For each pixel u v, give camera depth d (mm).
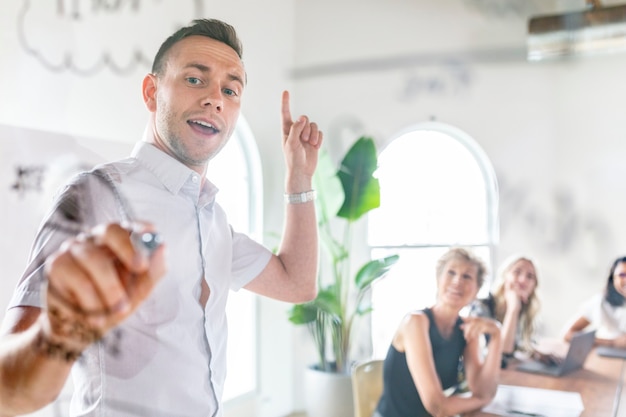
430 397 1126
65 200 463
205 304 745
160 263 247
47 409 436
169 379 632
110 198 508
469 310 1112
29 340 295
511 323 1135
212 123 602
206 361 717
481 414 1135
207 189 792
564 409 1146
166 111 582
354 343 1203
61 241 459
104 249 245
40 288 449
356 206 1433
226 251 863
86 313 247
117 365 576
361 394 1136
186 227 700
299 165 980
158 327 638
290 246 1008
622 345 1274
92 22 387
